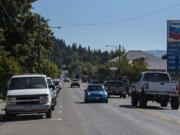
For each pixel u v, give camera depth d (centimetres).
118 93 6638
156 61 14350
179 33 7312
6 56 5538
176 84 4050
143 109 3866
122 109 3847
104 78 14225
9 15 6606
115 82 6694
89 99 5019
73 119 2909
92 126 2453
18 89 2986
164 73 4172
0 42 5588
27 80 3047
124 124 2558
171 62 7325
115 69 13462
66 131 2239
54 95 3834
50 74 12850
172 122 2686
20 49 6894
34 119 2952
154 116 3119
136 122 2680
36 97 2936
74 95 7612
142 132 2169
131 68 10950
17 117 3142
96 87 5138
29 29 6981
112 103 4888
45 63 11294
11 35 6806
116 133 2122
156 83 4059
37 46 8138
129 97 6875
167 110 3831
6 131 2308
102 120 2819
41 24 8838
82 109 3884
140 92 4147
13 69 5366
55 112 3531
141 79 4191
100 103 4906
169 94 4038
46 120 2858
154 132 2172
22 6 6812
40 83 3044
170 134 2102
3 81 5303
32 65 7656
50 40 9056
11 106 2912
